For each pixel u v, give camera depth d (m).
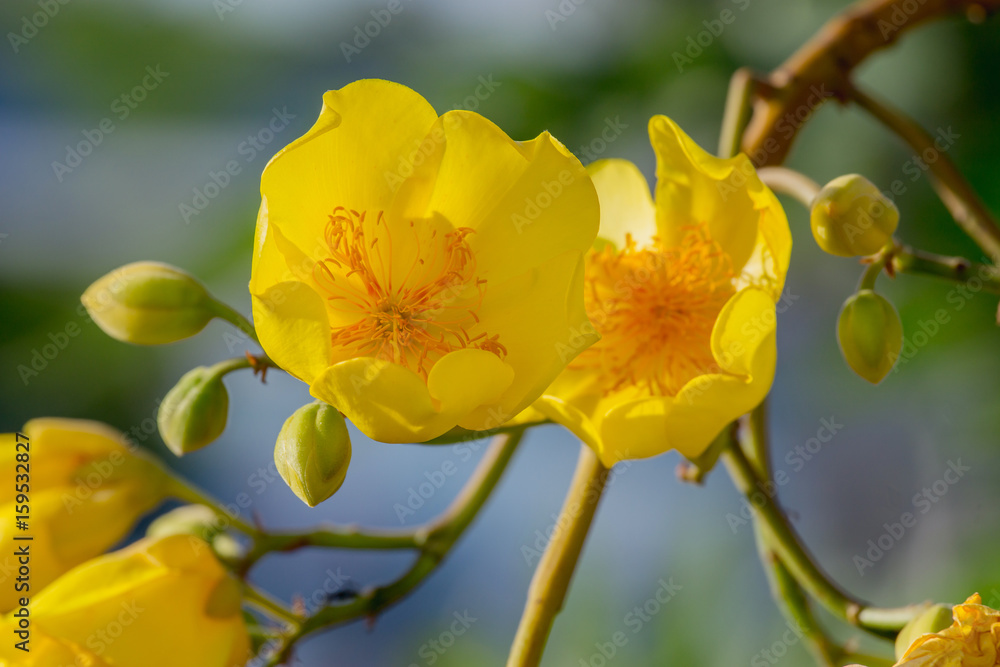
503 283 1.32
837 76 1.40
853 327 1.33
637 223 1.37
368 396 1.28
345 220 1.32
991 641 1.30
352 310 1.33
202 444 1.34
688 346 1.35
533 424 1.32
